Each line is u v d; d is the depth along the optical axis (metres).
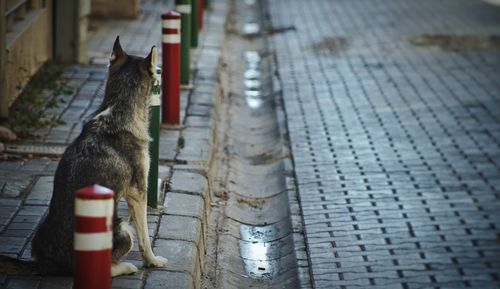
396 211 11.73
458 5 28.70
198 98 15.41
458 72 19.42
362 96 17.42
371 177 12.98
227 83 18.44
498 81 18.66
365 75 19.14
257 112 17.03
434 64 20.17
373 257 10.38
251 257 10.66
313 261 10.26
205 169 11.81
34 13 15.66
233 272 10.05
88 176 7.80
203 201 10.73
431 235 11.02
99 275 6.33
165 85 13.41
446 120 15.79
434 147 14.35
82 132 8.10
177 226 9.78
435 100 17.12
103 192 6.27
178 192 10.86
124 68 8.25
